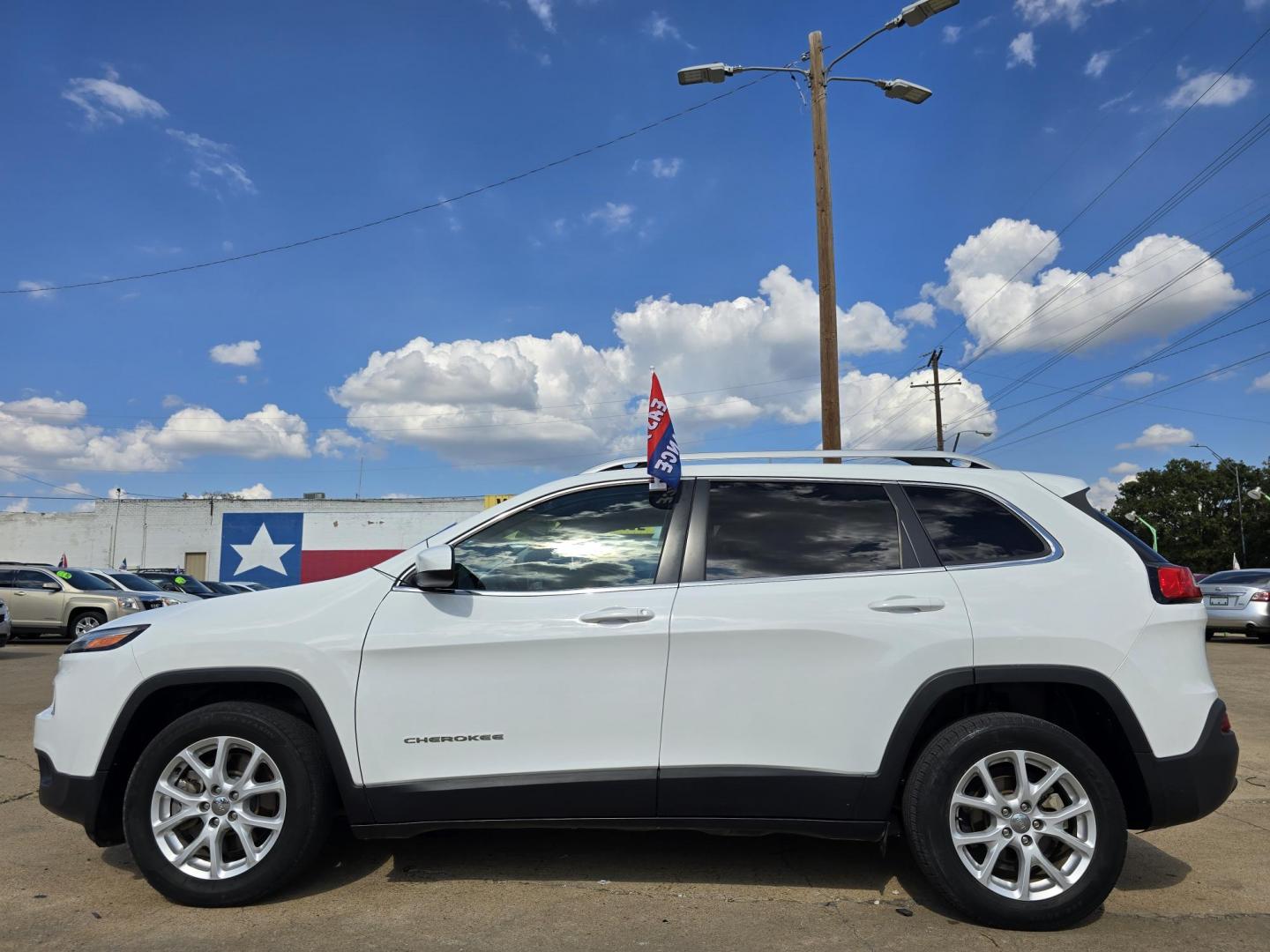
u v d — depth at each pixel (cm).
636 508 378
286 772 345
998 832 330
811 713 342
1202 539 6075
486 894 358
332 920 331
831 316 1232
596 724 345
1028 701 368
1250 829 468
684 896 357
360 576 375
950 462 403
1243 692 951
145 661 355
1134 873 397
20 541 4028
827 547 365
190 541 3969
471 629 350
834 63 1276
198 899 342
